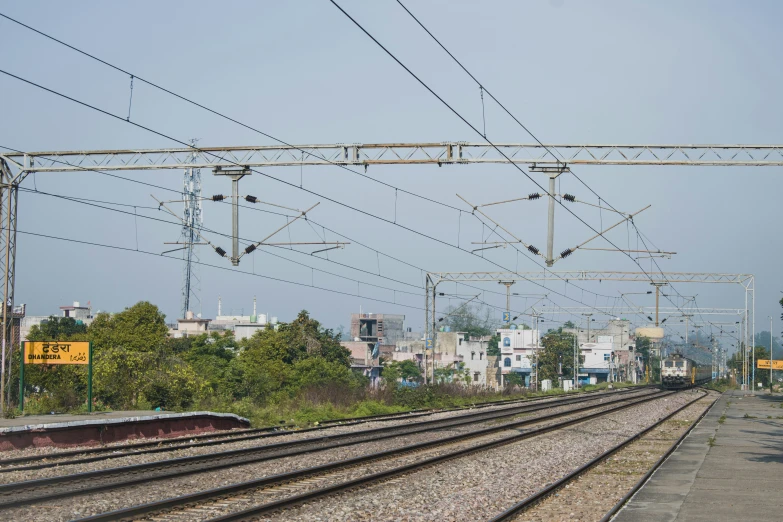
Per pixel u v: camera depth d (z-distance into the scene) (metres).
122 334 80.50
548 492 20.20
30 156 36.12
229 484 20.31
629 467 26.22
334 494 19.16
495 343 163.12
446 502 19.00
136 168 34.97
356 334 155.00
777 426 44.38
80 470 22.12
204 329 124.88
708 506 18.25
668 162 33.50
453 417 46.50
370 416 48.16
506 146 33.69
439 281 71.94
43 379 53.41
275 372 77.75
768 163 33.06
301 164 34.03
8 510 16.31
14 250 36.41
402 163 33.88
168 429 33.66
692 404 70.19
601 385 122.00
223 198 34.97
